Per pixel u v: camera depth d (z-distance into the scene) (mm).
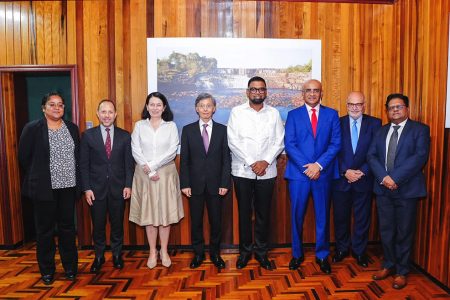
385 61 3637
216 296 2680
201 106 3066
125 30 3521
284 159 3656
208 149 3086
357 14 3594
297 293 2717
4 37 3568
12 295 2699
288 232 3715
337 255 3314
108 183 3053
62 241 2902
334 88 3627
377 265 3225
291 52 3578
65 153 2771
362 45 3613
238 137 3043
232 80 3574
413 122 2797
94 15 3520
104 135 3061
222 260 3242
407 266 2830
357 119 3141
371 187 3146
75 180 2846
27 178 2715
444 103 2777
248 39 3545
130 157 3121
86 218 3643
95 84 3559
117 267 3178
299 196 3035
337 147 2996
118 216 3123
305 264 3260
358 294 2699
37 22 3543
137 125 3129
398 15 3531
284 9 3553
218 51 3547
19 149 2674
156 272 3105
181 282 2908
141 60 3541
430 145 2957
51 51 3551
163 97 3111
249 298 2648
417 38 3176
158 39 3518
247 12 3537
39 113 4102
